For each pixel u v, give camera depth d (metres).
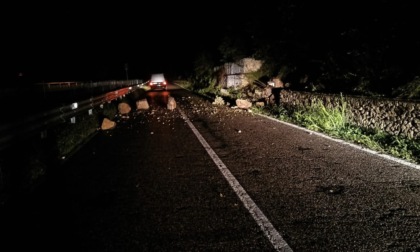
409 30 10.54
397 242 3.17
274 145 7.37
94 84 19.19
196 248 3.17
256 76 23.08
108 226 3.69
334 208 3.96
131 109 16.58
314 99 11.34
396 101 7.59
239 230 3.49
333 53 14.88
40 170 5.66
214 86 28.83
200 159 6.38
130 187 4.91
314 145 7.22
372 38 12.02
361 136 7.71
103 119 10.78
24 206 4.33
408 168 5.36
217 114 13.46
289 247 3.13
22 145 5.92
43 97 11.56
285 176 5.18
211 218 3.79
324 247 3.12
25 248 3.31
